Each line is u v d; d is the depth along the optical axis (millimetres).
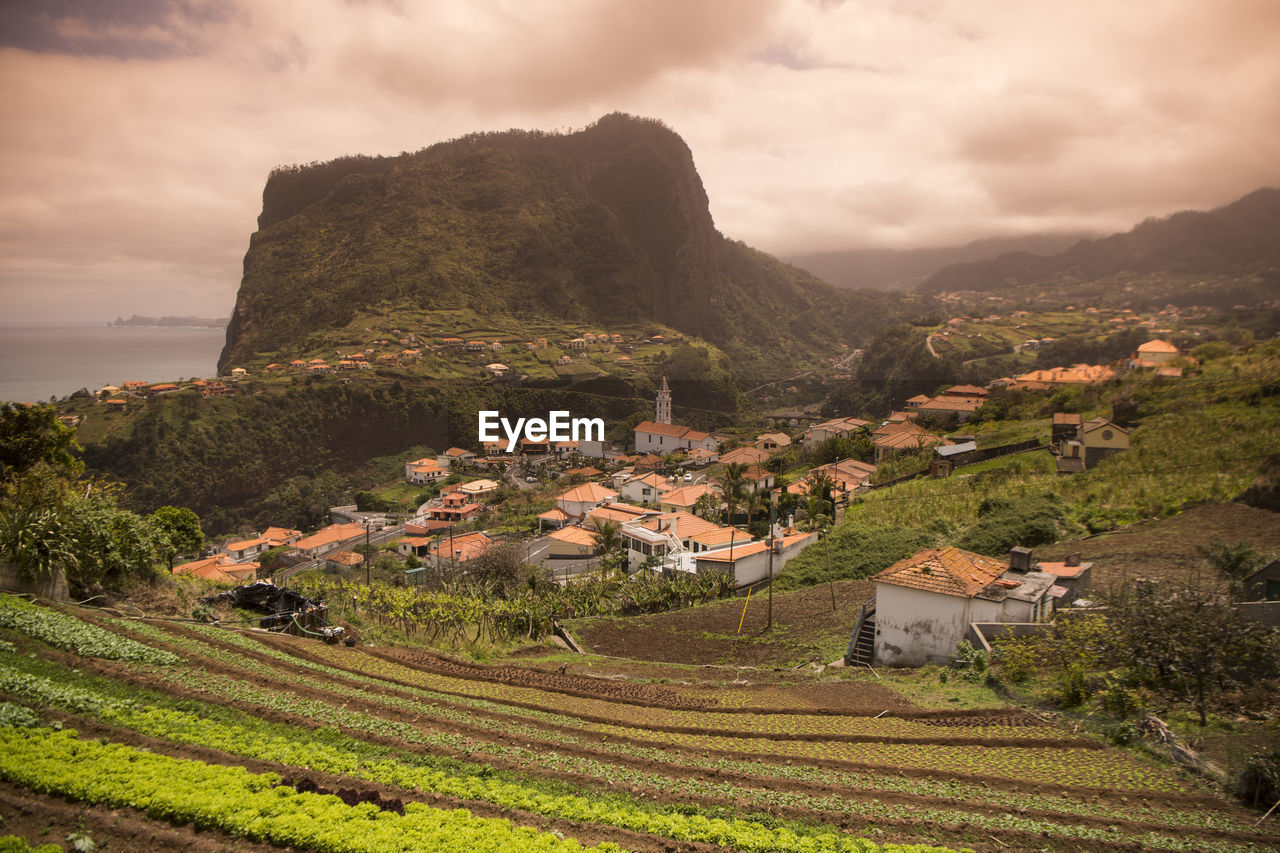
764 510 71875
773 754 19062
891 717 22781
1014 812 15695
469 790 15219
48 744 14406
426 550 84562
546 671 28922
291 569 84438
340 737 17734
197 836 12406
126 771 13828
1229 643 20734
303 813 13133
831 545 49938
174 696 18672
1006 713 22547
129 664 20125
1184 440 54562
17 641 19719
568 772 16922
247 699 19375
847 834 14617
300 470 146125
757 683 27688
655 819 14547
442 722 19828
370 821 13148
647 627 38938
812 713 23312
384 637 31531
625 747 19234
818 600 41250
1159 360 91688
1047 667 25406
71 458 34938
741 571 50094
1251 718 20297
